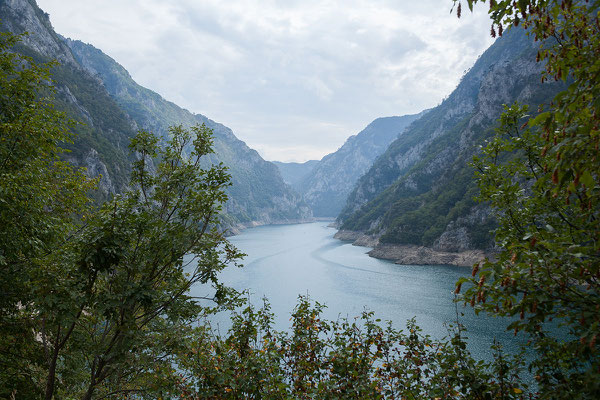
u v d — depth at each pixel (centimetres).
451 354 539
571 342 387
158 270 835
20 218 934
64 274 690
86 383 1148
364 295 6706
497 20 427
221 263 819
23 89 1090
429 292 6969
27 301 876
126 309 716
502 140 686
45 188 1038
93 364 759
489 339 3953
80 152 11531
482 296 394
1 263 836
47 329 862
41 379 982
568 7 395
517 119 681
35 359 956
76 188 1216
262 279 8275
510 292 386
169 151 902
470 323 4659
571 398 395
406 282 8069
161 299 788
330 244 18062
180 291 829
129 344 684
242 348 747
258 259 11675
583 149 330
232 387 617
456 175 16562
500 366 503
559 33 468
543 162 599
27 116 1043
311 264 10788
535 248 417
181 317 810
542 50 484
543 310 382
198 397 649
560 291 371
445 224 13125
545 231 424
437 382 542
